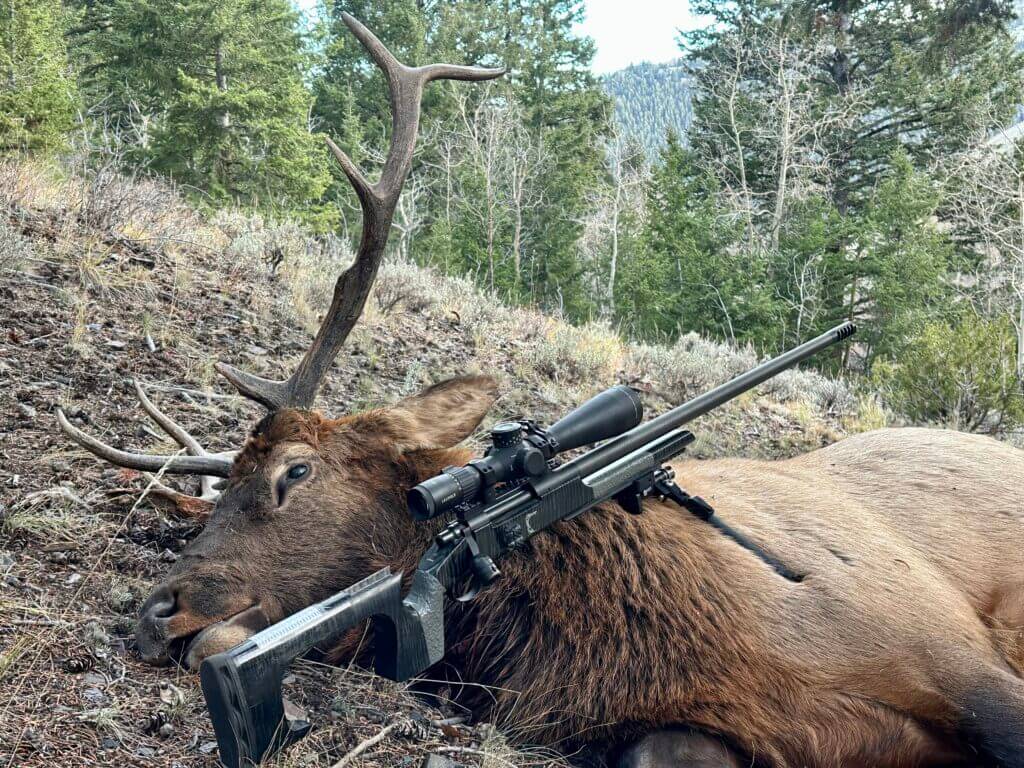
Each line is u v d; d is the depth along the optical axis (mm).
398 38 44875
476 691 3254
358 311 3713
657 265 32219
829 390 11352
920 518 4215
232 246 9898
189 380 5871
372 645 3330
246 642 2451
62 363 5574
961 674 3281
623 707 3064
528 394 7652
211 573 3117
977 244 35000
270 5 25000
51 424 4734
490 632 3203
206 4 23734
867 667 3273
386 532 3354
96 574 3553
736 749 3062
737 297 28859
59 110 19438
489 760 2902
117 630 3230
